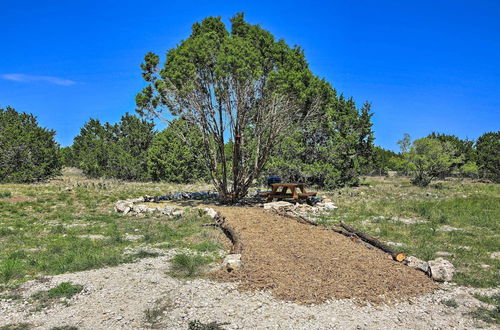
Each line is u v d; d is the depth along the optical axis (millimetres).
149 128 31875
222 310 5309
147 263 7543
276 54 15625
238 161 16078
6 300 5730
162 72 14906
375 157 28094
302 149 23359
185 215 13047
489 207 15234
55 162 27750
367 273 6703
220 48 14156
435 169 26672
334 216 13055
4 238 9844
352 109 25797
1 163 25359
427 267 6887
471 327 4953
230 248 8602
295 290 5895
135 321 5023
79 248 8625
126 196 18453
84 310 5363
